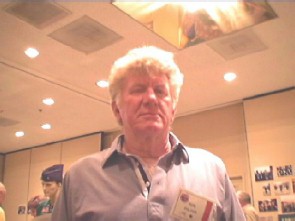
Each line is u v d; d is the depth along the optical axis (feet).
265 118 18.62
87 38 13.00
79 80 16.85
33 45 13.52
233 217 3.87
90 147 25.94
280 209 17.11
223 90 18.33
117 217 3.41
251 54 14.43
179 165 3.90
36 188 28.73
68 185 3.91
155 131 3.76
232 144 19.93
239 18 11.57
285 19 11.75
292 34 12.82
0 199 12.02
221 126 20.63
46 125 24.13
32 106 20.48
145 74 3.86
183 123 22.27
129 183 3.66
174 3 10.71
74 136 26.96
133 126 3.80
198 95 18.97
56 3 10.98
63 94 18.66
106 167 3.86
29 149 30.48
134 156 3.84
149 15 11.43
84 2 10.89
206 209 3.57
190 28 12.16
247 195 15.23
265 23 11.98
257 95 19.12
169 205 3.52
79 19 11.79
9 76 16.35
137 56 3.96
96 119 22.93
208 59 14.79
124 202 3.50
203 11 11.12
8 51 13.98
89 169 3.89
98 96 18.88
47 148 29.04
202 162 4.05
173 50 13.85
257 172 18.21
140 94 3.84
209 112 21.34
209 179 3.88
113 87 4.11
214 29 12.22
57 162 27.78
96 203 3.55
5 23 12.06
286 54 14.47
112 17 11.69
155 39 12.98
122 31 12.49
